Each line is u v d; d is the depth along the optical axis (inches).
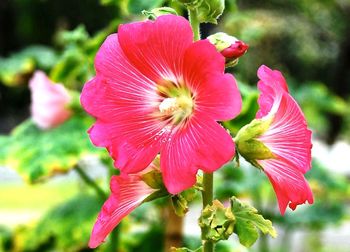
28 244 54.3
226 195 61.1
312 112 85.7
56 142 48.6
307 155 27.4
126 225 54.1
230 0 42.9
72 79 52.9
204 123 26.2
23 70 66.9
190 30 26.5
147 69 27.2
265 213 67.4
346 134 188.1
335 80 162.1
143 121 27.2
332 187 62.4
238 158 27.8
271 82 27.2
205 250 28.4
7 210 104.0
